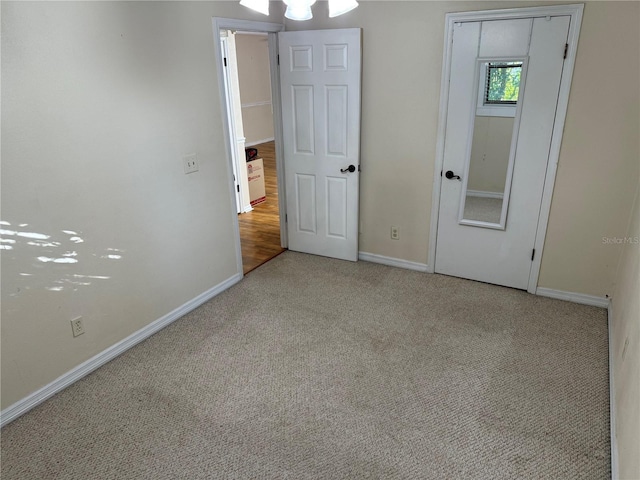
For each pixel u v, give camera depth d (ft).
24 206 7.07
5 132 6.65
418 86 11.05
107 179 8.27
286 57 12.22
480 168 11.02
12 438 7.09
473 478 6.28
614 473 6.12
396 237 12.80
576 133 9.68
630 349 6.78
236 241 11.91
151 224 9.36
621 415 6.53
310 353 9.14
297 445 6.87
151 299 9.71
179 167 9.74
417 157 11.68
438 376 8.37
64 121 7.38
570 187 10.10
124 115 8.34
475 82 10.36
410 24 10.66
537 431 7.07
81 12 7.32
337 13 5.10
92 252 8.27
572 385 8.07
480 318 10.27
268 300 11.30
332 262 13.51
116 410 7.66
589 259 10.42
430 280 12.19
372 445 6.85
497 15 9.67
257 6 5.06
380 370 8.57
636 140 9.18
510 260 11.37
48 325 7.78
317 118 12.42
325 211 13.35
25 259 7.25
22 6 6.56
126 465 6.56
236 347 9.39
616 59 8.89
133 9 8.14
